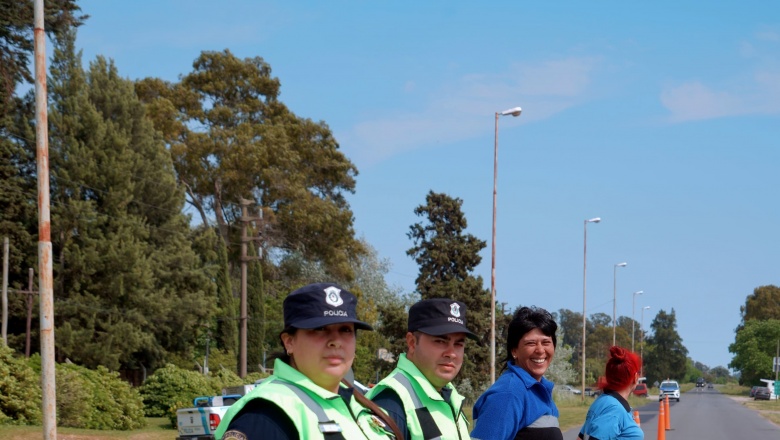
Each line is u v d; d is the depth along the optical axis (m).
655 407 54.81
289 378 3.42
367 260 64.75
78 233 39.78
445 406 4.86
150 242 42.84
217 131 56.94
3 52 39.03
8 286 38.72
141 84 58.75
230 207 58.53
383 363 44.31
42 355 15.68
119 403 25.98
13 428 20.67
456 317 5.00
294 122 60.81
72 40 40.72
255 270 52.25
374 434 3.62
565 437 25.30
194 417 20.47
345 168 61.12
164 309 41.06
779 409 54.88
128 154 41.34
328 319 3.49
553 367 57.19
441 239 46.09
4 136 39.44
